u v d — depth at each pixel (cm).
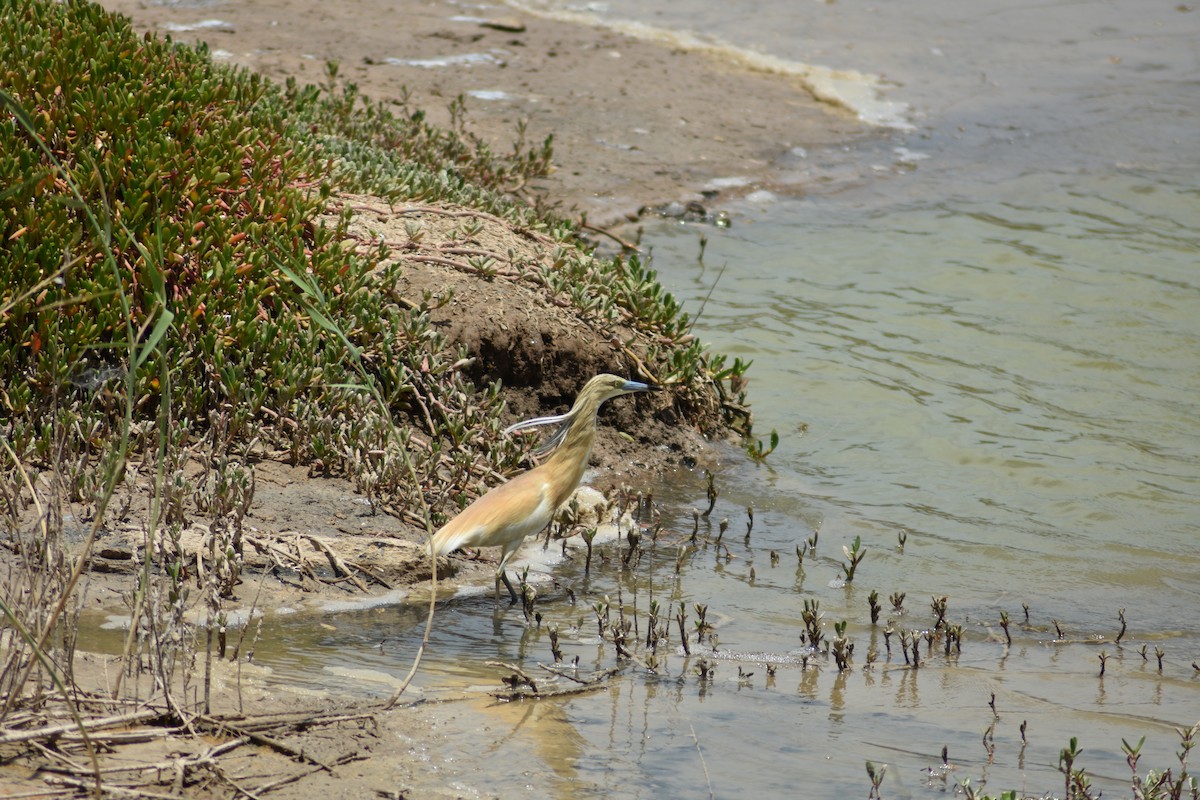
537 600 1588
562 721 1210
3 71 2006
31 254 1739
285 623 1420
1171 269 3016
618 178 3450
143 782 977
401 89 3750
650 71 4444
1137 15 5597
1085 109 4384
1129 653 1520
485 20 4778
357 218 2203
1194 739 1271
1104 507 1981
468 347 2030
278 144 2214
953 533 1888
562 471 1602
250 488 1652
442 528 1553
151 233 1836
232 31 4203
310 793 998
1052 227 3306
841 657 1421
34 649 959
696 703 1291
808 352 2544
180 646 1241
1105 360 2531
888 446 2198
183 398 1775
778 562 1775
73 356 1727
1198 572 1778
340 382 1878
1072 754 1110
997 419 2292
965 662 1473
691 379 2219
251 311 1850
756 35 5041
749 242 3155
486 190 2747
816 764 1163
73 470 1549
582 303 2180
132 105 2014
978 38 5178
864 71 4694
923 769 1168
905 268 3003
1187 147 4022
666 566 1736
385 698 1212
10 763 977
